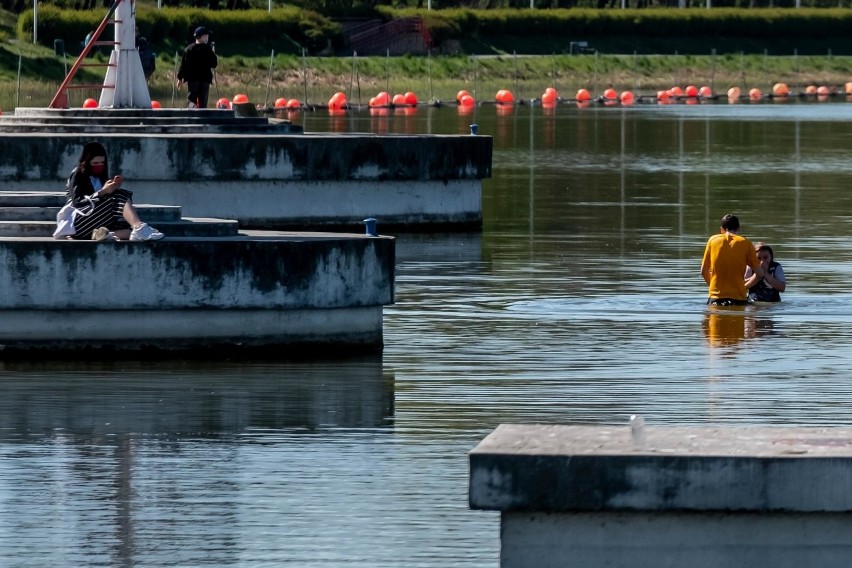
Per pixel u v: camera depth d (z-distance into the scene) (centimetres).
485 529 2339
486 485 1866
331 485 2545
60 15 17050
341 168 5878
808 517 1853
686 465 1845
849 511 1830
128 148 5650
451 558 2219
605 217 6512
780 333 3916
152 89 16850
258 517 2383
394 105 16300
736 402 3111
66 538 2286
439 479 2583
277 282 3503
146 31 18050
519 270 5022
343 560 2208
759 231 5984
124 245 3431
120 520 2364
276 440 2827
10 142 5594
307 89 18775
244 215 5800
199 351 3528
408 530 2331
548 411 3031
